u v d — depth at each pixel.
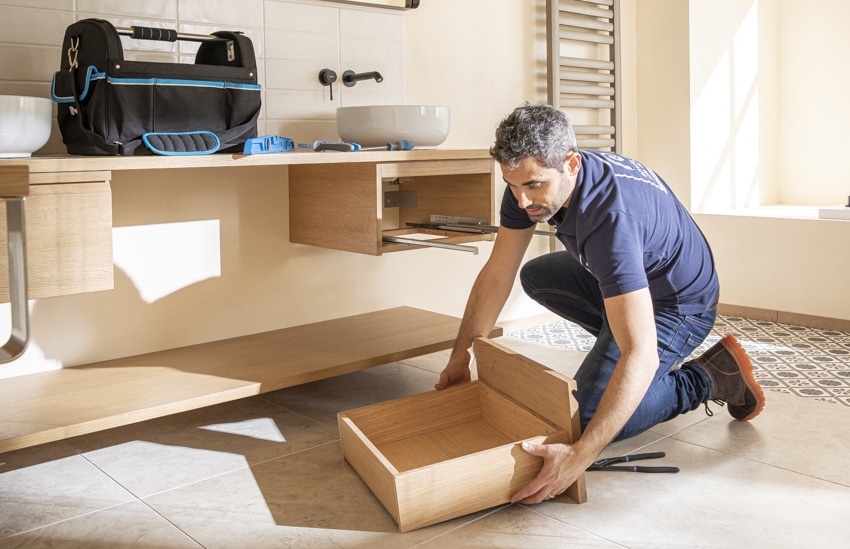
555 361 2.92
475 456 1.67
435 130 2.57
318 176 2.59
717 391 2.15
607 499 1.78
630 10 3.94
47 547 1.61
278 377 2.15
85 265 1.85
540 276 2.37
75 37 1.98
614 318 1.68
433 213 2.92
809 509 1.71
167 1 2.39
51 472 1.98
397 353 2.41
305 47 2.71
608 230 1.68
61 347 2.29
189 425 2.31
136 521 1.71
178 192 2.48
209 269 2.58
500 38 3.34
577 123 3.74
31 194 1.75
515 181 1.67
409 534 1.63
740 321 3.65
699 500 1.77
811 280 3.50
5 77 2.13
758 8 4.19
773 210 3.99
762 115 4.29
